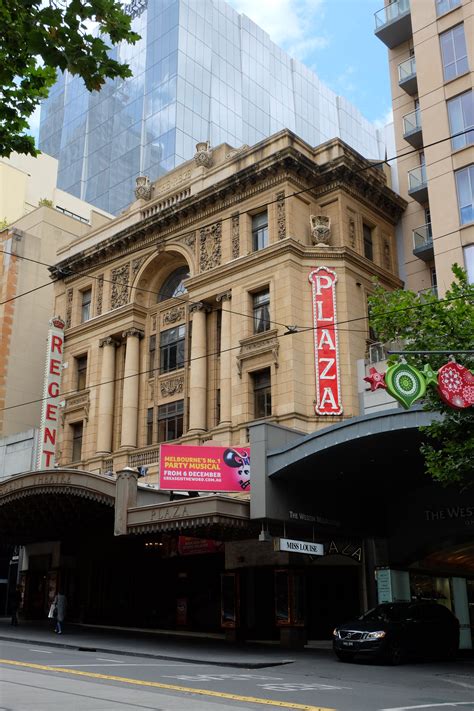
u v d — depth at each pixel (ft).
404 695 43.32
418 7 104.94
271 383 93.86
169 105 212.43
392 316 58.29
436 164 96.94
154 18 228.22
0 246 151.43
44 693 37.27
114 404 116.06
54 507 94.02
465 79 96.84
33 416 144.66
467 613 93.71
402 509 84.07
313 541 76.23
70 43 29.07
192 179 112.16
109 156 231.50
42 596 116.06
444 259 92.73
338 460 70.44
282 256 96.84
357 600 86.94
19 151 33.55
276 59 259.19
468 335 54.44
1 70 30.83
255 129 237.04
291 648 77.56
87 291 127.75
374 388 55.16
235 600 86.58
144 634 91.40
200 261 107.45
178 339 111.14
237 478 78.59
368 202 106.93
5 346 143.43
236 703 36.86
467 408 50.83
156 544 102.47
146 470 103.65
